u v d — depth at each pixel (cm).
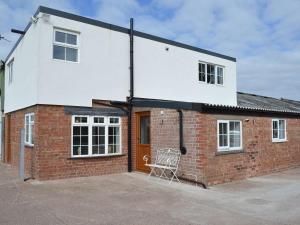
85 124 1207
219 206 792
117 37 1335
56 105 1142
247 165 1208
